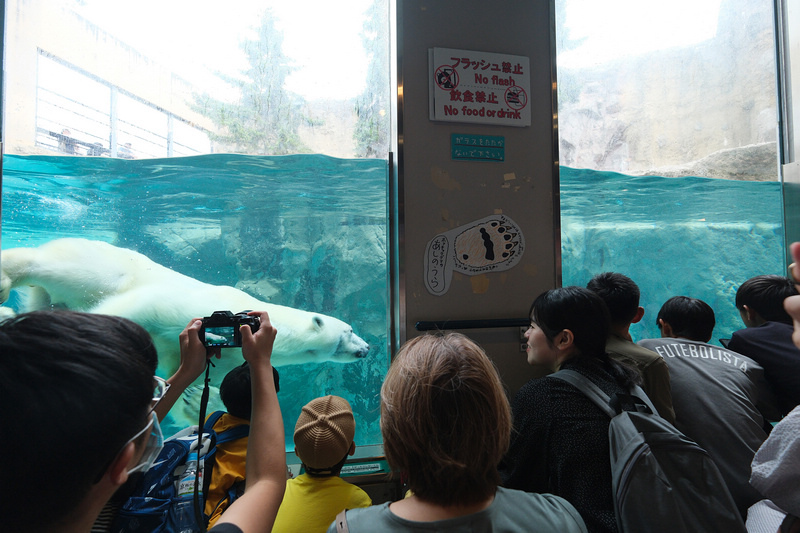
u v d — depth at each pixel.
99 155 3.39
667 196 4.37
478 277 2.94
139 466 0.70
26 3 3.10
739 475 1.96
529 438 1.57
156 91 3.47
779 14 3.88
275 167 3.92
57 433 0.54
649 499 1.28
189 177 3.89
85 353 0.57
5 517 0.54
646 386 1.97
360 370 4.14
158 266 3.93
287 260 4.20
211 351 1.25
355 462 2.77
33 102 3.20
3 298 3.40
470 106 2.95
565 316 1.69
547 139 3.09
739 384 2.11
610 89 4.14
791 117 3.78
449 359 0.96
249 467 0.92
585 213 4.32
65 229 3.60
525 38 3.08
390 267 3.03
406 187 2.86
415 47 2.90
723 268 4.51
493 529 0.88
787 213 3.77
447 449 0.89
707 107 4.29
